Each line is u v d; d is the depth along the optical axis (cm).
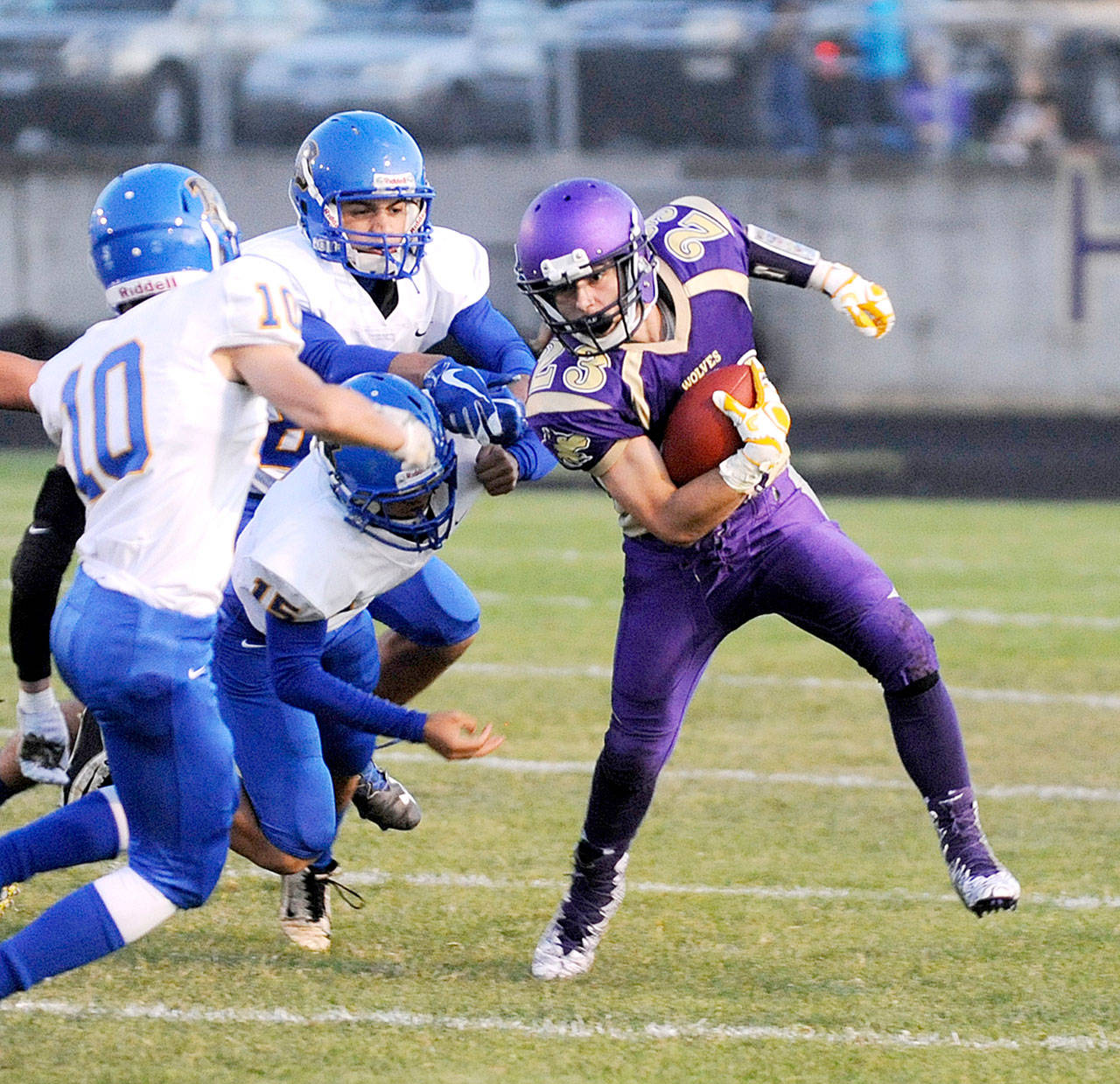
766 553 1267
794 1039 1148
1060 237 5400
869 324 1354
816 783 1836
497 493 1247
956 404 5491
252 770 1277
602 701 2177
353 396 1037
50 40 5825
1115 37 5644
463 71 5688
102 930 1069
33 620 1204
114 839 1095
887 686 1272
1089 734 2034
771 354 5538
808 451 4691
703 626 1277
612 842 1282
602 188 1205
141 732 1066
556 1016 1190
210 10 5791
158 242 1138
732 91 5650
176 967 1286
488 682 2267
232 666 1284
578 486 4244
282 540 1166
